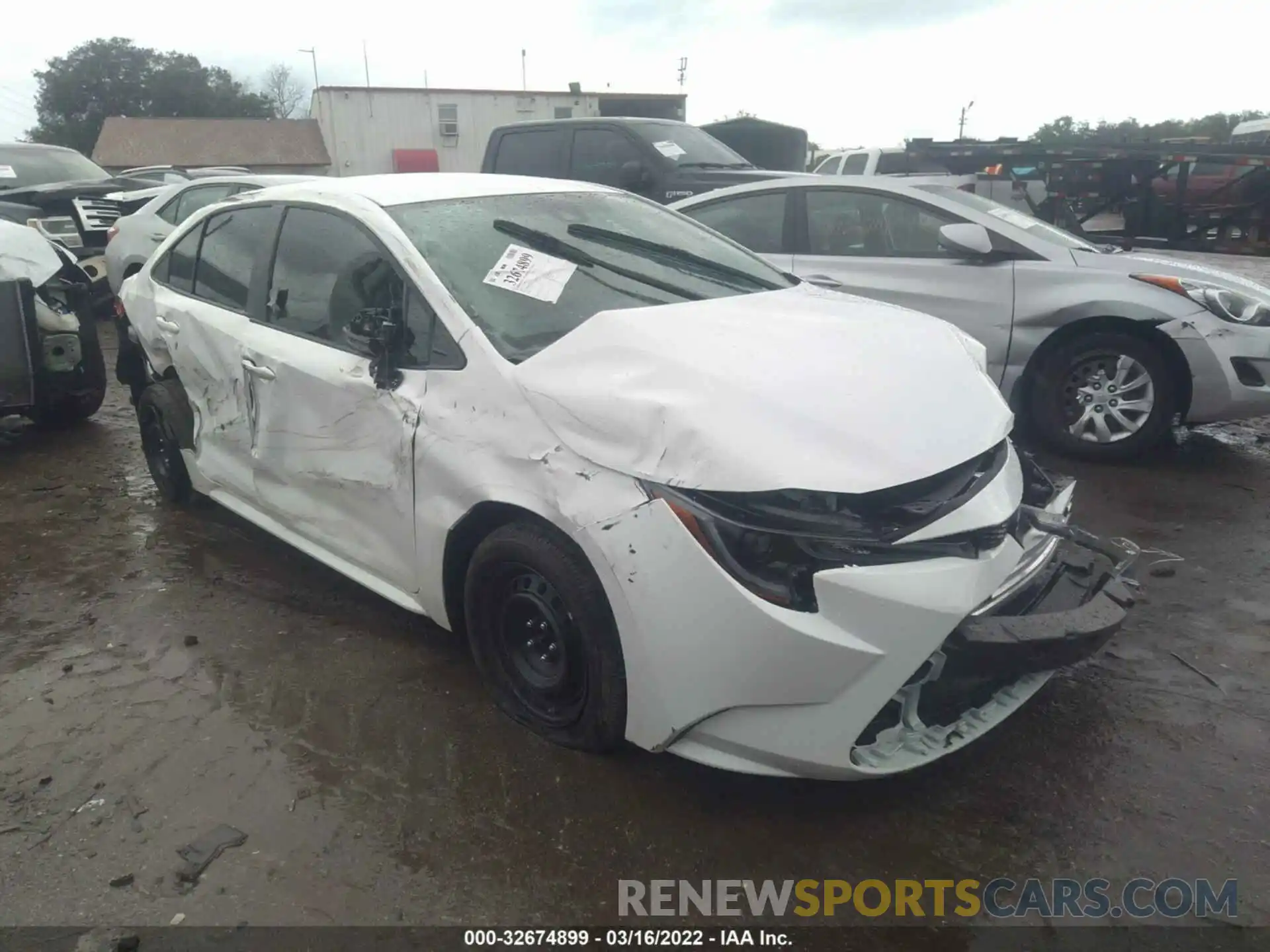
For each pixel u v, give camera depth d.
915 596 2.37
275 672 3.42
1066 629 2.52
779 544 2.39
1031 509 2.87
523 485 2.76
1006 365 5.62
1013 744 2.96
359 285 3.42
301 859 2.53
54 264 6.12
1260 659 3.41
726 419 2.51
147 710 3.20
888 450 2.52
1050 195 12.55
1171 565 4.17
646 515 2.48
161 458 4.98
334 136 31.66
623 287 3.39
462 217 3.53
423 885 2.44
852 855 2.54
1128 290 5.27
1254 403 5.17
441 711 3.16
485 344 2.98
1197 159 11.90
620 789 2.78
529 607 2.92
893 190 6.05
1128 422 5.43
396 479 3.18
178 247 4.62
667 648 2.48
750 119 14.45
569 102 32.44
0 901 2.40
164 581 4.17
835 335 3.05
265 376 3.70
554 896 2.41
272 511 3.97
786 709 2.45
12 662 3.52
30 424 6.76
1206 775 2.81
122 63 58.38
